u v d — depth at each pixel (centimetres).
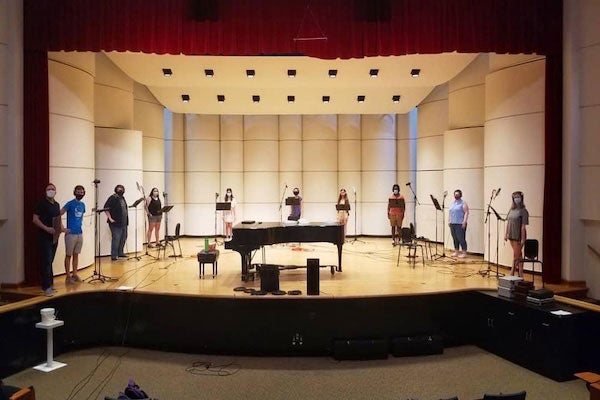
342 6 831
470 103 1193
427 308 762
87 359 721
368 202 1553
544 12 841
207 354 748
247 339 742
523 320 680
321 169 1555
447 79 1222
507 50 836
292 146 1560
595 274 839
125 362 709
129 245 1185
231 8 829
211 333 748
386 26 828
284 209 1555
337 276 886
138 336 774
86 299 772
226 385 625
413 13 828
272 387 618
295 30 829
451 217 1110
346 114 1550
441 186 1366
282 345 738
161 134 1421
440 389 608
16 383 627
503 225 984
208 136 1539
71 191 906
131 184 1178
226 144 1548
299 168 1562
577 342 632
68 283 812
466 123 1205
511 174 967
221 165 1553
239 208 1555
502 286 733
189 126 1539
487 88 1023
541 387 610
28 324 686
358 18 830
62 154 884
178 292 748
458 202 1105
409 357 727
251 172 1556
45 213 747
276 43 830
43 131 817
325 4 830
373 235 1551
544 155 894
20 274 815
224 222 1437
